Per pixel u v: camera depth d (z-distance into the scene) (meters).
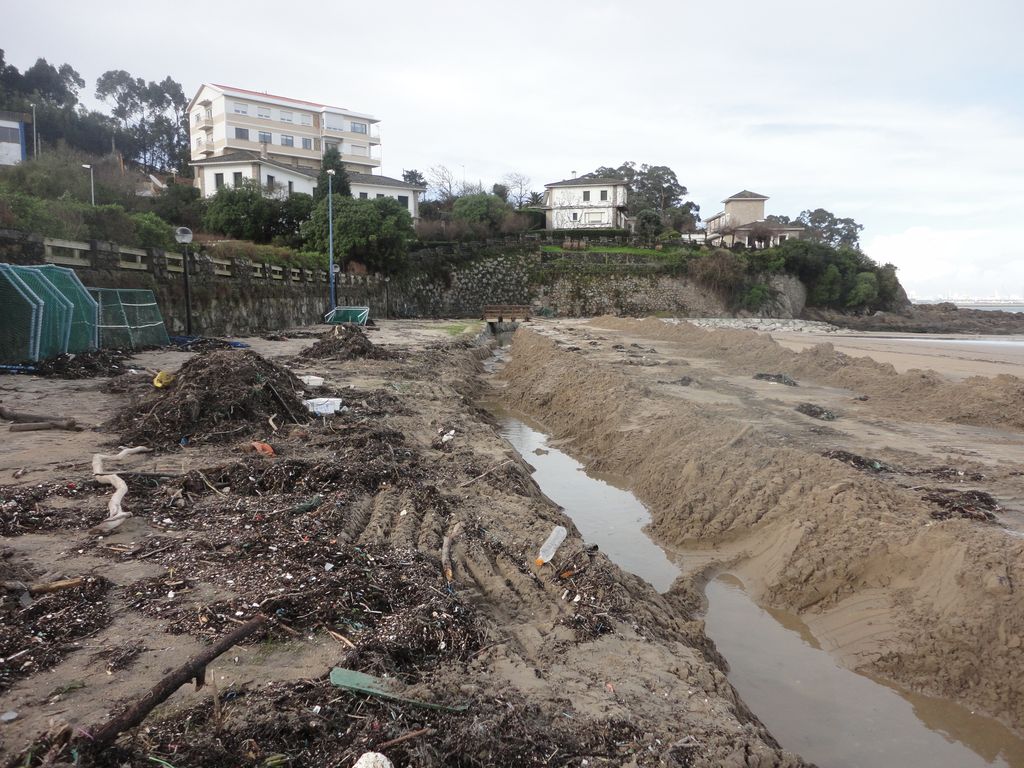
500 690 3.62
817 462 8.39
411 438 9.82
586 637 4.58
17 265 14.59
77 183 29.61
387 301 49.81
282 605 4.14
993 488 8.09
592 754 3.19
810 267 66.19
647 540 8.27
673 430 10.77
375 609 4.29
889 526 6.62
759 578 7.01
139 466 7.04
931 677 5.13
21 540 5.02
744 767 3.30
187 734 2.89
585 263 61.19
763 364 19.81
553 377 18.09
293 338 25.72
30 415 8.87
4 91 61.38
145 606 4.09
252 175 54.31
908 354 25.72
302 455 7.82
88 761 2.60
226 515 5.79
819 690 5.20
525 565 5.68
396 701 3.29
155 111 83.19
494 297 59.16
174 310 22.39
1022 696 4.71
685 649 4.81
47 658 3.45
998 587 5.26
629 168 100.56
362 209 47.06
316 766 2.78
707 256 62.50
